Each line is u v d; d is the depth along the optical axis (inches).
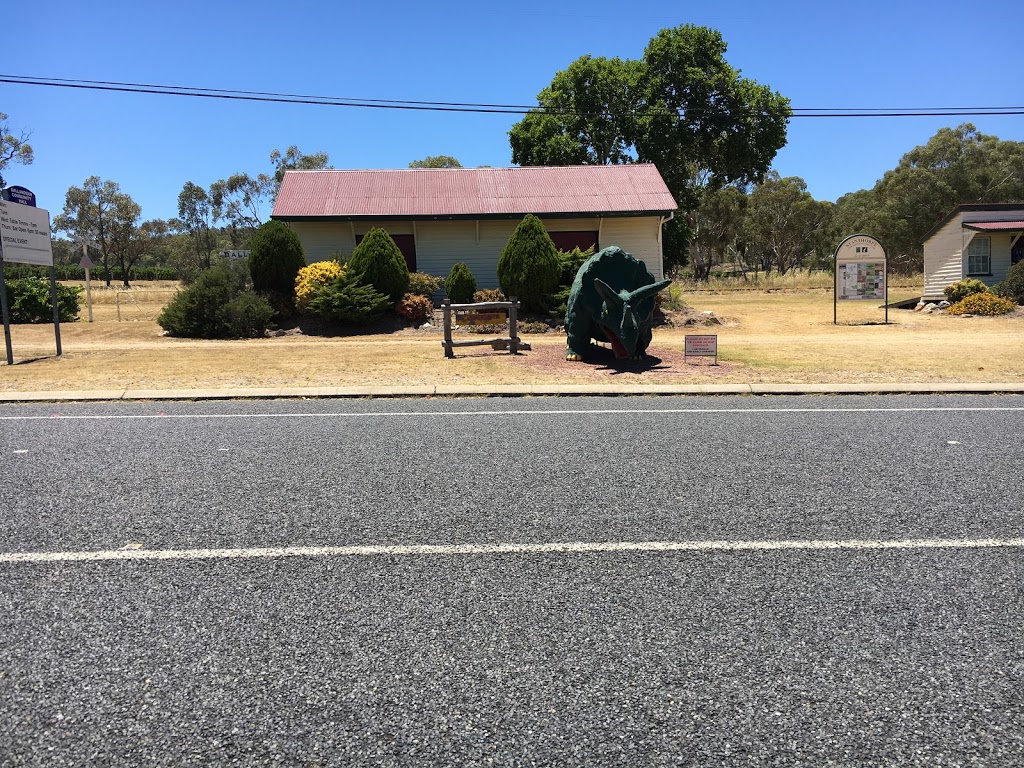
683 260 1614.2
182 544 169.9
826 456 246.7
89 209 2551.7
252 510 193.0
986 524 181.0
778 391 376.2
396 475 225.5
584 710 108.3
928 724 105.4
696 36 1481.3
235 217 2684.5
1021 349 550.9
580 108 1478.8
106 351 574.2
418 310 773.9
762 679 116.0
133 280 3422.7
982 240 983.6
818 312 1000.2
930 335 680.4
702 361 489.1
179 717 106.7
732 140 1530.5
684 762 97.7
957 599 141.9
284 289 787.4
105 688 113.7
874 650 124.2
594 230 904.9
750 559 160.9
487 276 900.6
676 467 233.5
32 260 518.0
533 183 950.4
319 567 157.4
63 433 287.0
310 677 116.6
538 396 375.9
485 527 180.5
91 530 178.7
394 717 106.8
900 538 172.2
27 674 117.3
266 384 403.5
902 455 247.4
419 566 157.8
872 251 832.9
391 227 889.5
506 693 112.4
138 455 251.1
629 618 135.0
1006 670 118.5
